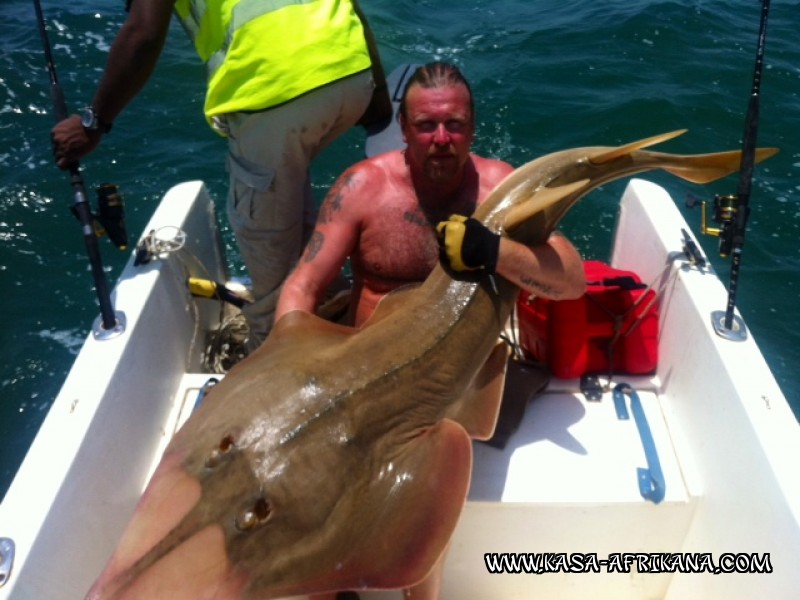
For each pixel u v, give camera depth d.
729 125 6.74
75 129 2.94
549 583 2.82
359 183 2.89
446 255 2.54
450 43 8.04
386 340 2.48
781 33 8.18
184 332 3.49
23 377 4.93
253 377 2.37
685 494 2.66
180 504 2.01
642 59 7.67
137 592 1.85
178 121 7.00
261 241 3.41
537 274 2.62
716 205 2.81
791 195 6.03
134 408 2.85
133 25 2.83
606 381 3.11
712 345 2.72
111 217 2.94
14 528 2.19
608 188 6.08
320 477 2.12
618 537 2.72
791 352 4.89
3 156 6.57
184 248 3.56
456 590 2.84
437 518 2.17
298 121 3.11
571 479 2.69
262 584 1.96
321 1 3.12
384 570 2.07
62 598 2.23
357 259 2.97
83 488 2.43
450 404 2.51
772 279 5.38
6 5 8.81
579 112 6.89
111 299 3.05
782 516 2.19
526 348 3.22
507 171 3.02
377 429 2.29
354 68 3.15
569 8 8.80
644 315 3.04
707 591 2.58
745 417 2.46
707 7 8.62
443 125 2.65
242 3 3.00
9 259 5.70
